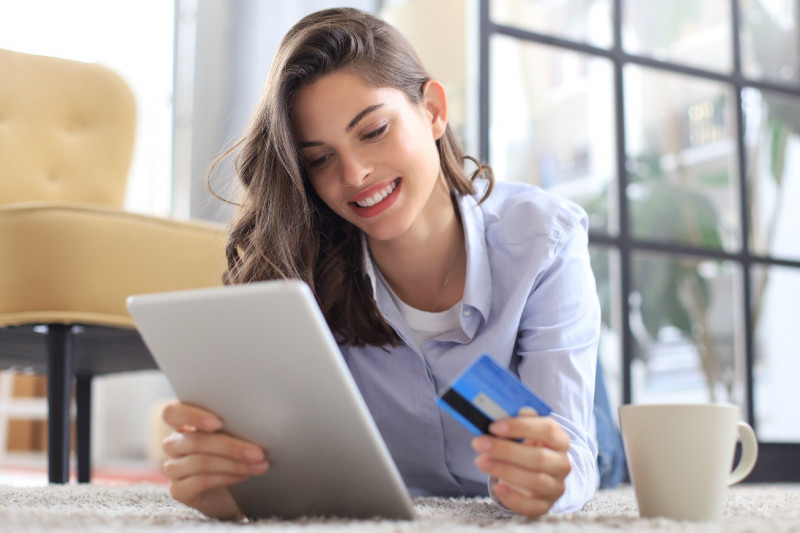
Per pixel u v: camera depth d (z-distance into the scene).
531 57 2.61
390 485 0.81
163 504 1.12
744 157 2.89
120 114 2.16
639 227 2.74
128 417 4.46
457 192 1.29
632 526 0.75
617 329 2.67
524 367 1.16
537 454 0.82
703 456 0.82
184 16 3.48
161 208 3.83
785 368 2.89
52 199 2.07
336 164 1.17
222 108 2.94
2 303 1.58
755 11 3.00
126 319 1.64
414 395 1.29
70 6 3.77
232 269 1.31
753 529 0.73
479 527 0.77
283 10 3.02
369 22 1.22
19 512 0.87
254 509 0.90
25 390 4.41
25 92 2.08
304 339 0.74
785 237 2.96
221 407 0.83
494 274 1.26
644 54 2.78
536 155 2.61
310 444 0.82
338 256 1.31
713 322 2.80
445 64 2.70
